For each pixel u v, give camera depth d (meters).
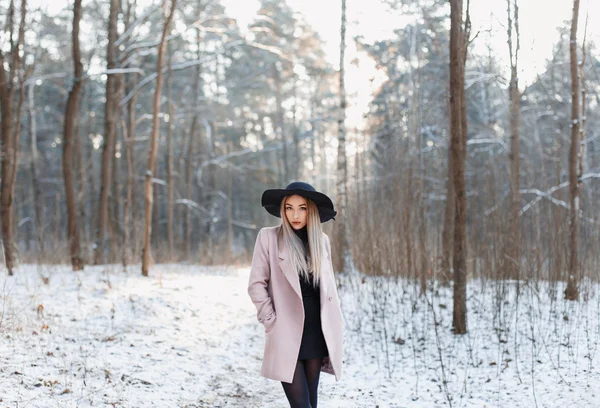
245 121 32.06
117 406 3.90
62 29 19.34
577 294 7.16
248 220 32.50
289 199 3.43
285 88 33.81
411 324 6.90
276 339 3.26
